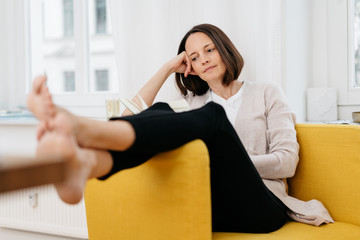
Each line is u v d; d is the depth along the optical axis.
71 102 2.58
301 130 1.48
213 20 1.98
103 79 2.59
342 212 1.32
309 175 1.42
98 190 1.26
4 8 2.68
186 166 0.98
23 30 2.68
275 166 1.37
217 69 1.64
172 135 0.94
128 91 2.15
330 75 2.10
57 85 2.70
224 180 1.14
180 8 2.04
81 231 2.19
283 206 1.31
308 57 2.09
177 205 1.00
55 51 2.69
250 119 1.56
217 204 1.18
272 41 1.82
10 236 2.47
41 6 2.72
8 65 2.66
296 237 1.13
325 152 1.39
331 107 2.01
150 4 2.12
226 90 1.69
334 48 2.08
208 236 1.00
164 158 1.01
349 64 2.05
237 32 1.96
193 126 1.00
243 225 1.19
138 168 1.10
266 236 1.14
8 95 2.68
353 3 2.05
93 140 0.81
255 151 1.54
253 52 1.93
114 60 2.55
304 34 2.04
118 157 0.90
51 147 0.68
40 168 0.53
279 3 1.80
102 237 1.25
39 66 2.73
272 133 1.49
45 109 0.73
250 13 1.93
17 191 0.50
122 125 0.87
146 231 1.09
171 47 2.06
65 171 0.57
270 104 1.56
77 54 2.55
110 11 2.17
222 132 1.08
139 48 2.14
